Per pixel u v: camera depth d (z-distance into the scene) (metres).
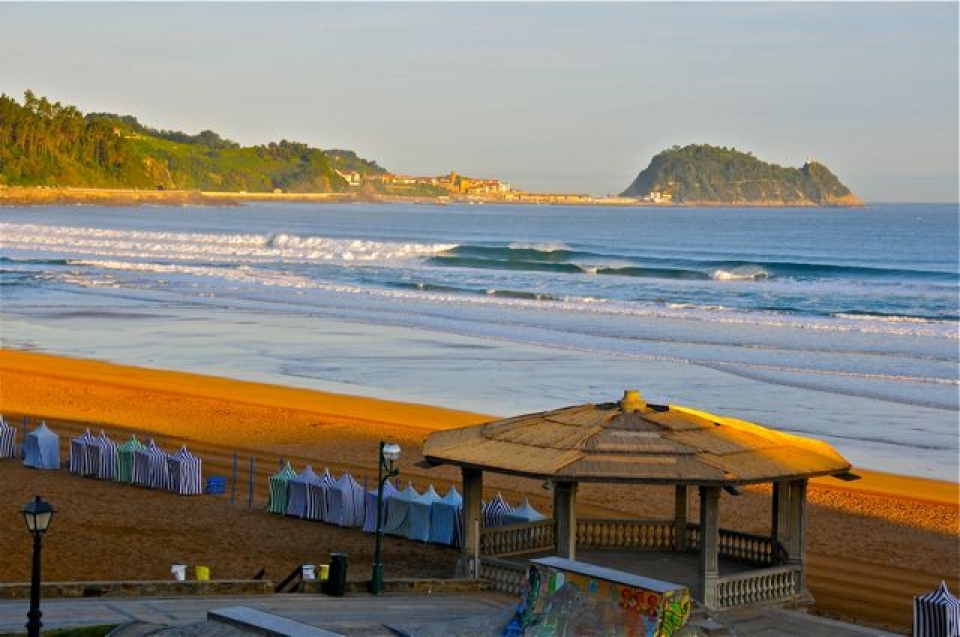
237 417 50.19
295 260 132.00
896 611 28.31
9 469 40.81
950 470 43.38
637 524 29.66
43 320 80.38
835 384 59.25
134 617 23.55
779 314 86.44
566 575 19.52
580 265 127.44
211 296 95.44
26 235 163.50
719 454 25.42
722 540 28.45
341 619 23.80
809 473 25.42
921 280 115.19
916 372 62.94
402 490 38.28
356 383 58.31
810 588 30.02
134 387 56.56
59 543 31.59
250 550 32.06
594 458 25.19
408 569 30.34
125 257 133.00
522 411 51.75
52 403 52.62
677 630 18.33
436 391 56.38
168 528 33.88
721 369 63.25
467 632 19.89
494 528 28.52
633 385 58.25
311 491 35.72
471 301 92.81
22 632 21.47
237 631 18.70
